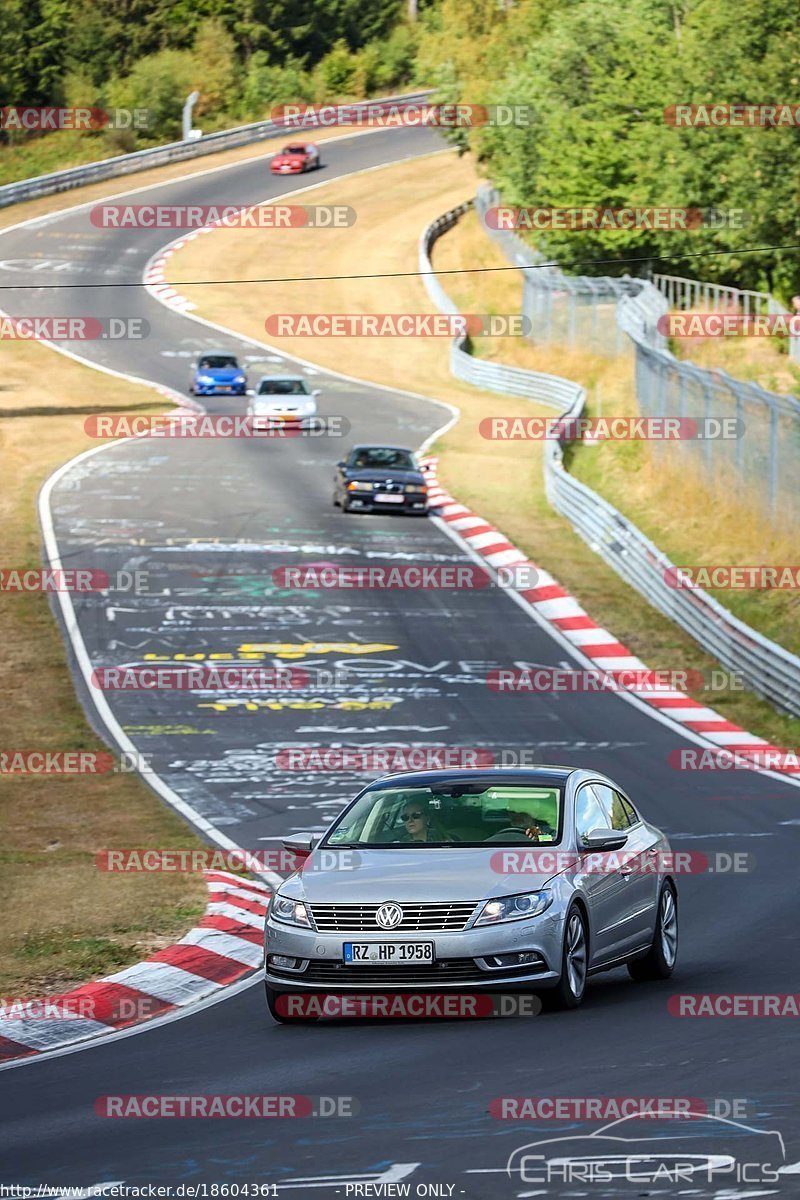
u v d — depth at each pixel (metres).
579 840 38.41
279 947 36.53
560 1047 32.19
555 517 142.75
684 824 67.19
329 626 108.38
